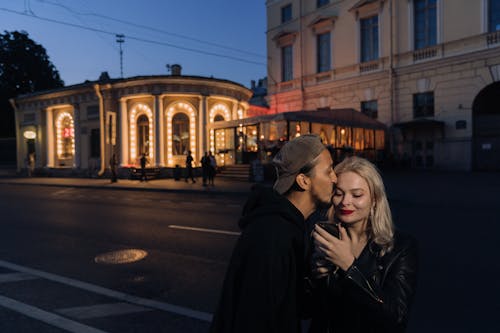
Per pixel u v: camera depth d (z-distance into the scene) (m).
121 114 24.55
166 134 23.77
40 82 47.94
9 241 7.18
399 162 25.17
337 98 29.00
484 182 16.11
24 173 30.19
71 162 28.00
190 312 3.82
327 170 1.54
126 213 10.52
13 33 46.38
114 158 21.80
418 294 4.17
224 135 23.66
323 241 1.44
